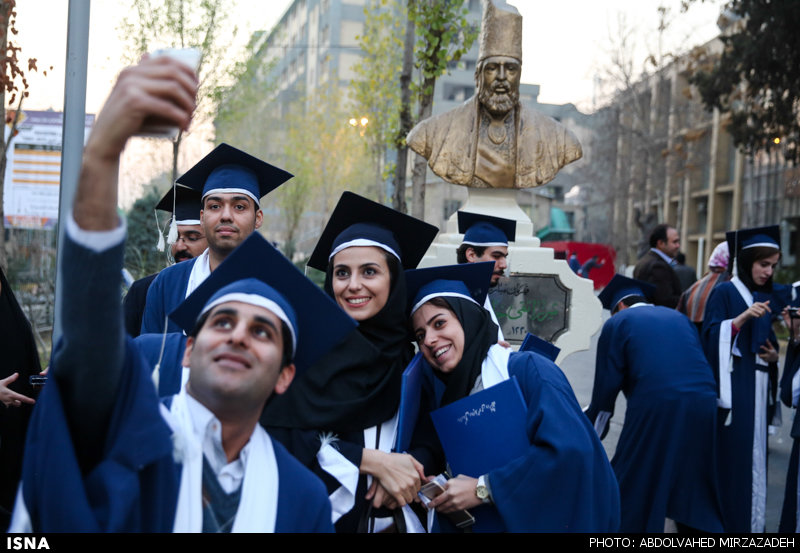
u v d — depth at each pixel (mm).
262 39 19062
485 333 2947
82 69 4605
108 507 1345
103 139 1264
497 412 2734
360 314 2797
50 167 8883
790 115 19000
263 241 1787
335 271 2873
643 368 4875
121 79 1268
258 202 3762
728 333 5391
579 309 6297
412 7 9938
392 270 2881
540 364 2859
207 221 3621
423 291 2941
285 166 30203
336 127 29922
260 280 1806
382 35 16391
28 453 1384
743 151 20578
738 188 37375
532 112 6520
